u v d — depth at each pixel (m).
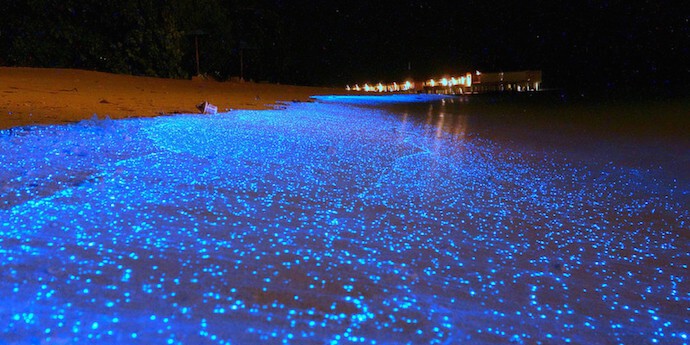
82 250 1.51
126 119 4.48
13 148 2.79
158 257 1.51
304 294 1.36
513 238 2.04
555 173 3.55
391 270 1.59
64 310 1.16
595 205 2.68
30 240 1.55
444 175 3.24
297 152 3.62
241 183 2.55
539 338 1.27
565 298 1.52
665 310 1.49
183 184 2.41
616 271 1.76
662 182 3.32
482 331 1.27
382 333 1.21
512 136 5.70
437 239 1.94
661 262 1.88
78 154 2.82
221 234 1.77
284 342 1.12
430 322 1.29
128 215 1.88
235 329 1.15
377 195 2.57
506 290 1.53
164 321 1.15
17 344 1.01
